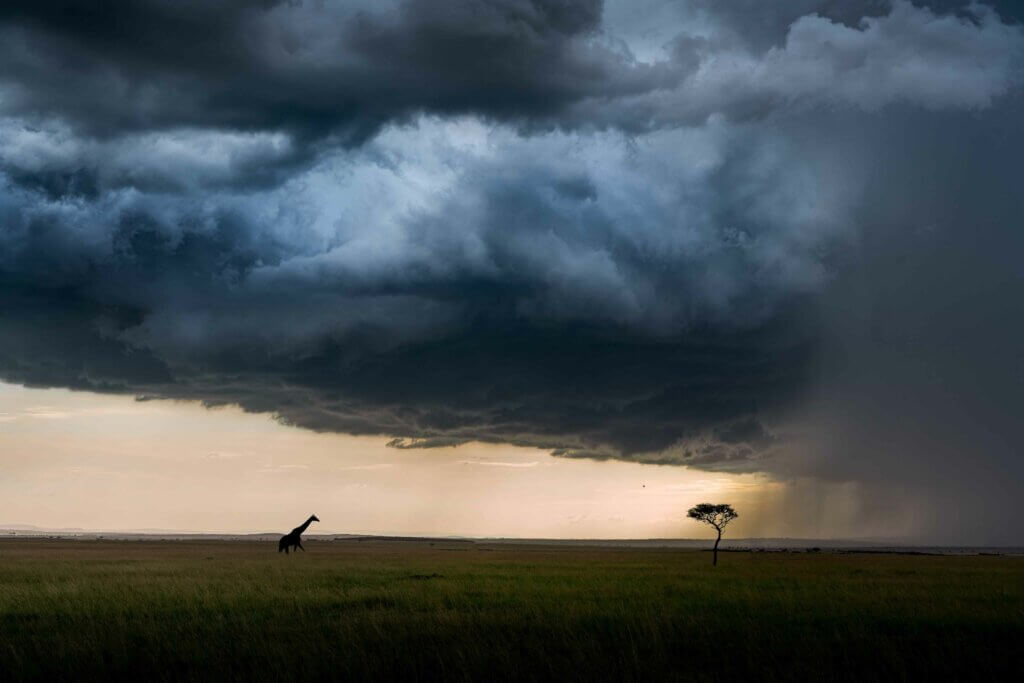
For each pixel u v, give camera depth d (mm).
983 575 49781
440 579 40438
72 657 16781
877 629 21422
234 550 95812
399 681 15305
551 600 28609
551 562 66438
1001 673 16219
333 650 17172
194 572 43375
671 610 25234
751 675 16109
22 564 51219
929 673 16172
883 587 36656
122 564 52125
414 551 105312
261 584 35094
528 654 17172
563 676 15648
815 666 16484
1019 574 51500
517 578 42062
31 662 16469
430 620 22250
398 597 29359
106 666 16328
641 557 90250
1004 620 23047
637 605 26953
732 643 18953
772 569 56812
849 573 51438
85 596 28688
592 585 36688
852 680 15742
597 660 16703
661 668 16312
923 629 21391
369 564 57625
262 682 14930
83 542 149500
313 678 15273
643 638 19172
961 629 21297
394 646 17734
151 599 27875
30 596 28641
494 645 17734
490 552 106312
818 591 34000
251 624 21703
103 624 21516
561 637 19125
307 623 21781
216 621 22062
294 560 63844
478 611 24609
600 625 21297
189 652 17281
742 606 27000
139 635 19500
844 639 19234
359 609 25938
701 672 16078
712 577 45094
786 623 22375
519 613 23984
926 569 58750
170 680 15414
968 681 15742
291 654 16859
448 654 16906
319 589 32844
